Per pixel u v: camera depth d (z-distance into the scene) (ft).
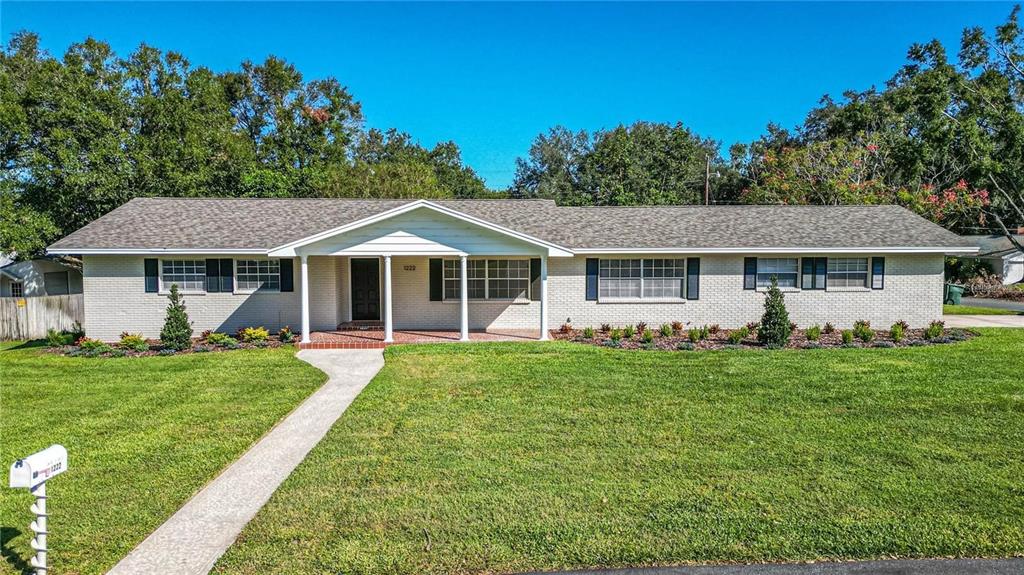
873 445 26.11
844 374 40.11
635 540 17.93
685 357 46.85
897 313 63.16
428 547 17.61
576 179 191.31
